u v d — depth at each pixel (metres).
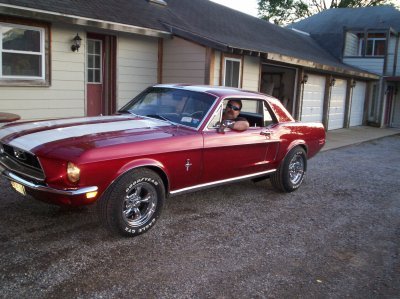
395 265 4.23
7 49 8.11
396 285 3.80
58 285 3.36
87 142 4.07
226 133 5.27
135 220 4.41
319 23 25.92
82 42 9.40
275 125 6.28
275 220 5.35
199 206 5.68
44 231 4.39
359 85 21.31
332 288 3.67
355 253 4.48
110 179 4.08
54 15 8.07
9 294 3.18
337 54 23.03
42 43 8.62
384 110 23.00
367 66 22.25
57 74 9.01
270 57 11.78
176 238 4.50
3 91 8.14
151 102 5.64
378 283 3.82
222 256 4.14
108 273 3.61
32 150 3.96
